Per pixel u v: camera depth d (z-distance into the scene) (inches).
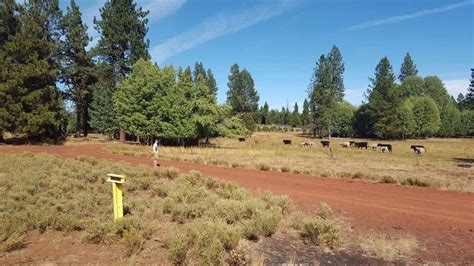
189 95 1817.2
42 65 1670.8
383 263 269.1
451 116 4212.6
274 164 1011.9
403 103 3622.0
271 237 327.6
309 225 317.7
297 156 1371.8
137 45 2094.0
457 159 1480.1
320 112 3806.6
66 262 258.8
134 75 1796.3
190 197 450.3
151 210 406.9
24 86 1619.1
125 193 511.2
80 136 2266.2
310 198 504.4
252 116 4566.9
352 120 4057.6
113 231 305.4
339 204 467.2
